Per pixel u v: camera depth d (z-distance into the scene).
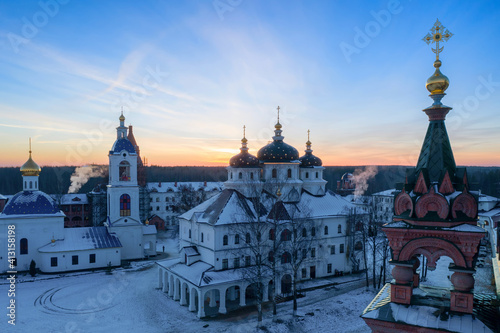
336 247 68.31
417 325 14.44
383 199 105.56
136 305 52.97
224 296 50.53
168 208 139.88
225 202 58.47
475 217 15.47
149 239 84.25
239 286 54.91
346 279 65.75
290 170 72.19
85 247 71.81
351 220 69.69
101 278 66.56
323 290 59.59
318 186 78.44
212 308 52.56
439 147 16.59
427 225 15.83
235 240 56.22
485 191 135.50
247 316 49.12
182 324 46.31
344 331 44.69
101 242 73.94
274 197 61.38
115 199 79.00
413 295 16.27
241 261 56.03
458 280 14.90
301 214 62.78
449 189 15.87
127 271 71.31
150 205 137.25
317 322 46.97
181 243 66.94
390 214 101.31
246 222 56.34
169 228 131.88
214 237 54.25
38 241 70.94
